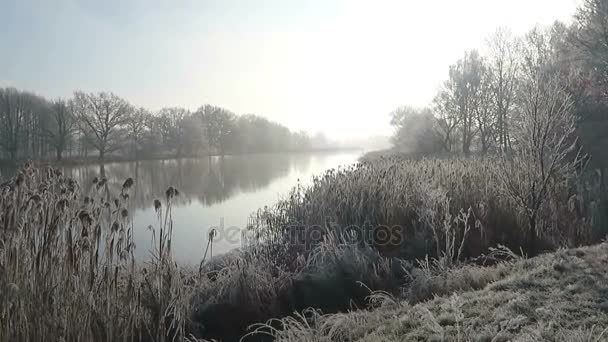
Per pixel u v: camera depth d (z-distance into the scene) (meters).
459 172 9.48
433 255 7.15
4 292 3.75
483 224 7.77
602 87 14.95
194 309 5.56
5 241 3.98
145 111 64.06
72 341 4.01
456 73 34.53
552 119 7.59
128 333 4.51
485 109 32.25
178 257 9.64
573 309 4.00
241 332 5.36
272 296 5.95
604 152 12.77
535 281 4.82
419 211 7.98
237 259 7.17
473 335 3.62
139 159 64.00
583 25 18.75
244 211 16.84
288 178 33.22
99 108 55.50
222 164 55.94
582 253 5.75
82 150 58.56
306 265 6.72
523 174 8.17
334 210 8.38
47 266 4.16
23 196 4.57
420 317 4.31
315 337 4.27
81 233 4.34
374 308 5.34
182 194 22.98
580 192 8.79
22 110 49.06
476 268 5.86
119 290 4.80
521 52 28.69
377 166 11.12
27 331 3.82
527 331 3.61
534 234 7.17
